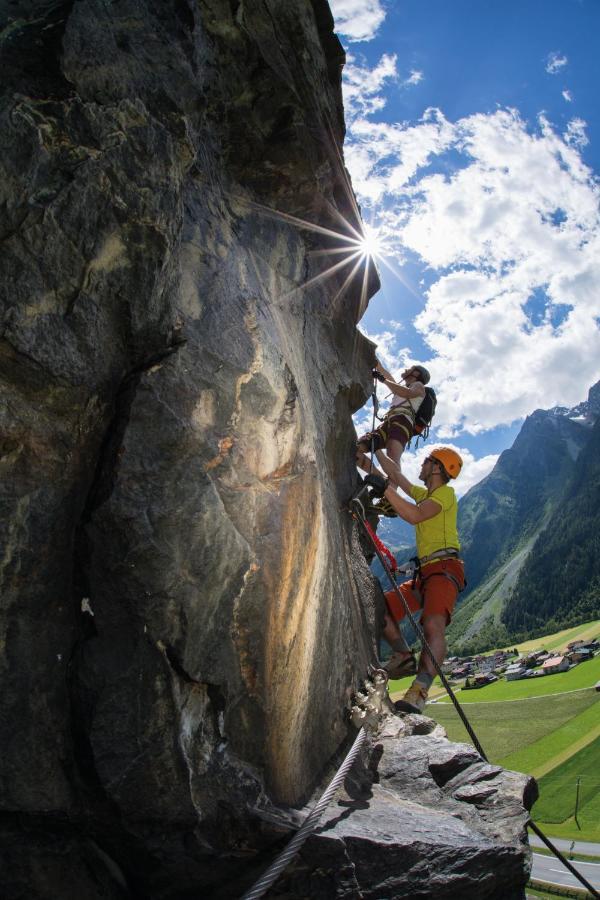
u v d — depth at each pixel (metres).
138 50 2.85
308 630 3.73
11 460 2.40
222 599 2.86
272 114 4.09
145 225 2.63
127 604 2.55
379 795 3.85
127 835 2.63
